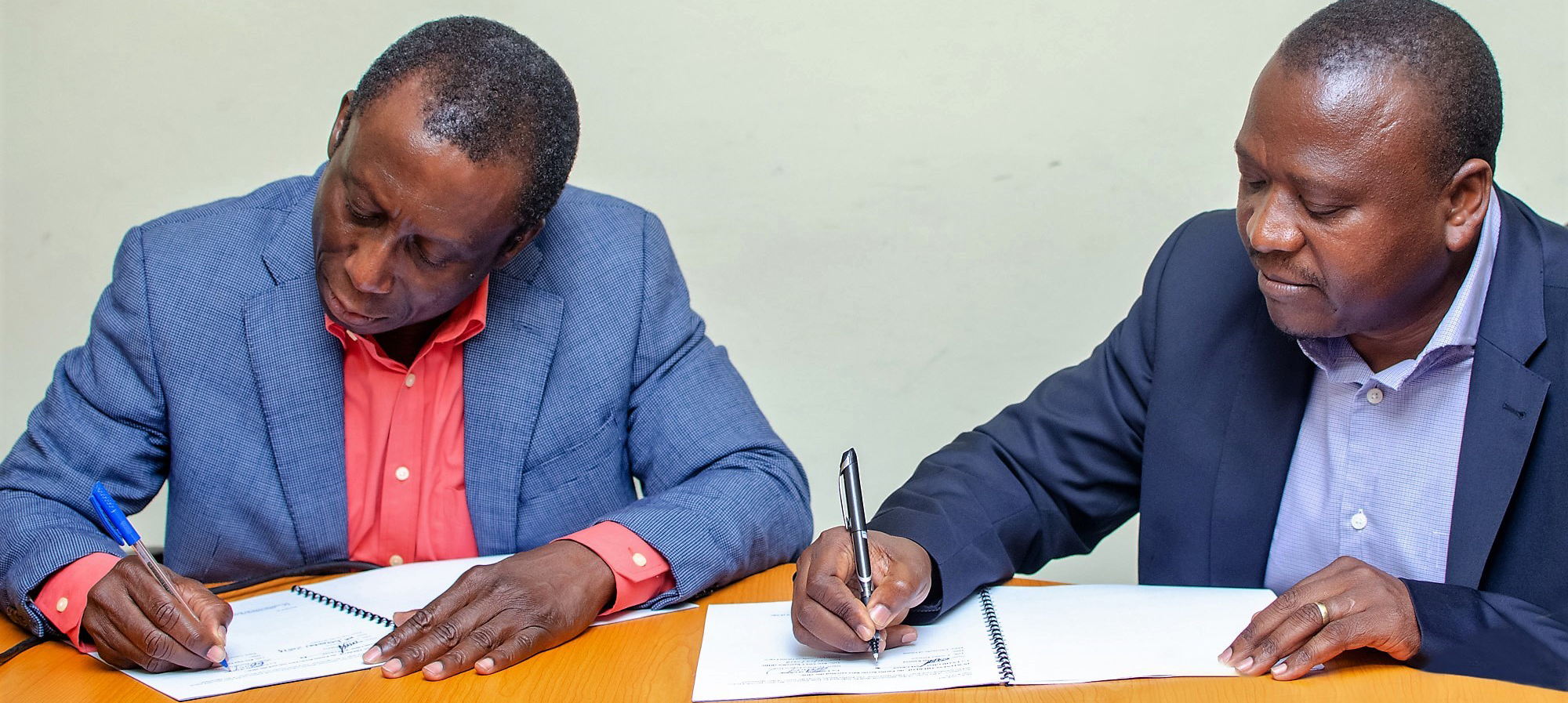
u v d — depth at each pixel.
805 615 1.05
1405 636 0.99
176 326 1.38
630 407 1.51
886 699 0.97
